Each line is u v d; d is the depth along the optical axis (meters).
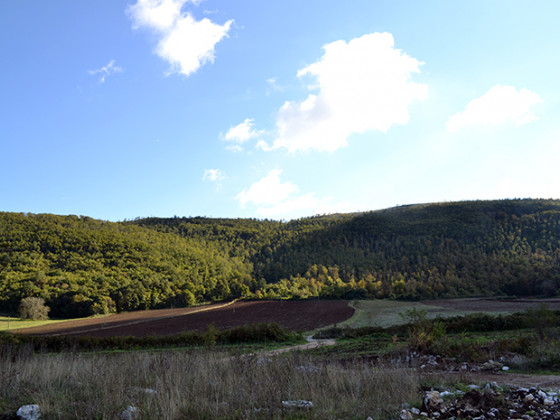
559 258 101.94
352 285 109.94
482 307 68.25
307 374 9.16
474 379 10.52
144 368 9.73
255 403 6.81
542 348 14.37
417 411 6.74
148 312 89.75
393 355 17.09
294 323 61.22
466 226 142.88
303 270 143.25
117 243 131.88
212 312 84.25
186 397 6.96
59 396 7.24
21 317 76.44
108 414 6.00
